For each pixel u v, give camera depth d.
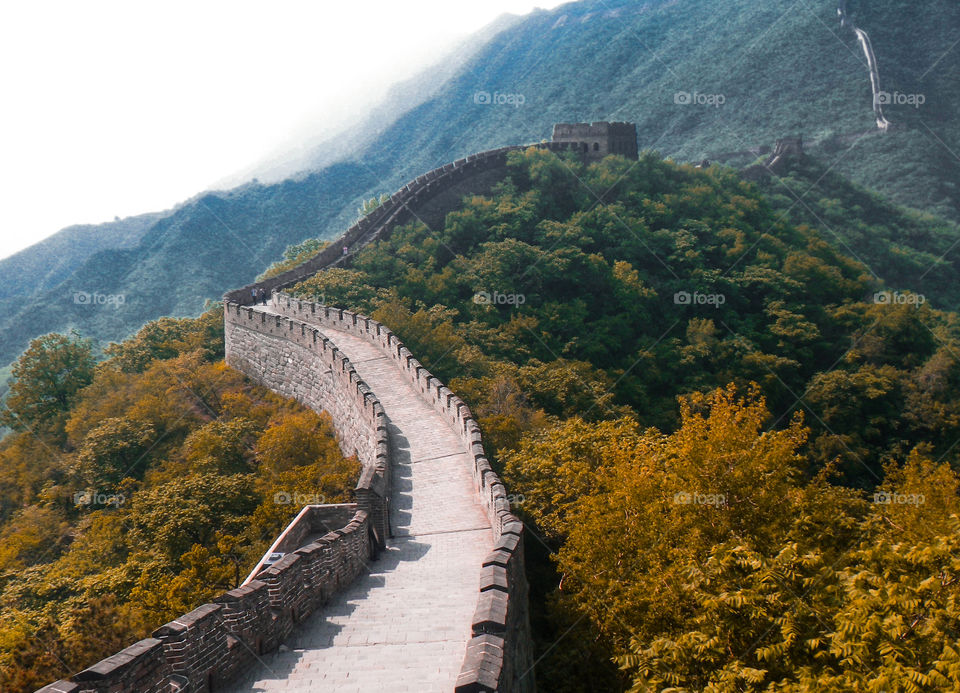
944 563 13.89
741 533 18.03
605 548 19.64
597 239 82.56
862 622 12.33
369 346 45.25
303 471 31.23
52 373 59.12
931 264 123.25
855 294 85.19
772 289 80.44
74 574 29.80
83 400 53.50
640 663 15.01
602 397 50.47
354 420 35.28
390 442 29.81
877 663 12.22
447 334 52.62
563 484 26.00
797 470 20.06
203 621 12.00
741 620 14.68
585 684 19.30
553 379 50.59
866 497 33.91
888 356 74.62
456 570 19.20
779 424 66.06
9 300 181.75
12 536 37.62
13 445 52.41
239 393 47.22
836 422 65.31
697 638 14.23
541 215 86.19
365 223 78.19
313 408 42.94
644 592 17.84
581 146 100.12
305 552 15.98
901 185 180.50
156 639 11.09
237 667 12.85
